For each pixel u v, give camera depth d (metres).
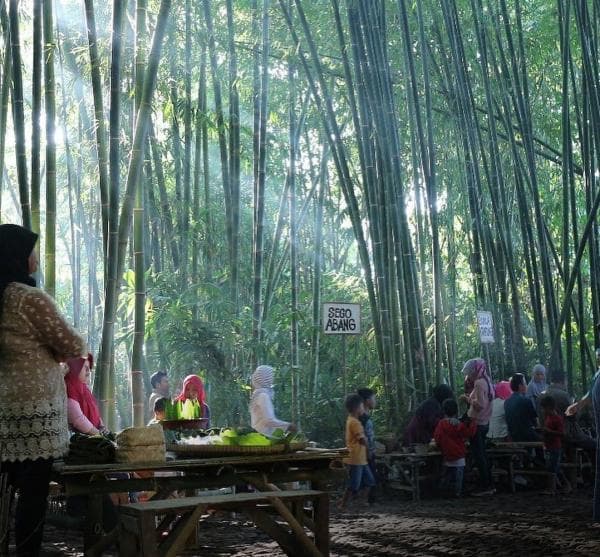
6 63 8.87
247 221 15.12
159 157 11.38
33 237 4.61
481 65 12.84
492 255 12.79
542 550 5.95
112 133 7.19
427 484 10.30
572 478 10.62
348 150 15.62
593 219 12.31
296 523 4.70
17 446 4.40
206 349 10.28
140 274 7.41
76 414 5.78
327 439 11.43
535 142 16.22
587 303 16.86
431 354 13.08
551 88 15.78
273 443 5.12
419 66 13.72
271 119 13.62
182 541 4.47
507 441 11.05
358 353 12.67
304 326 12.24
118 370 12.66
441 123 14.09
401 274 11.40
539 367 11.89
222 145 10.94
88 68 10.14
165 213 11.40
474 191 12.51
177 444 5.16
